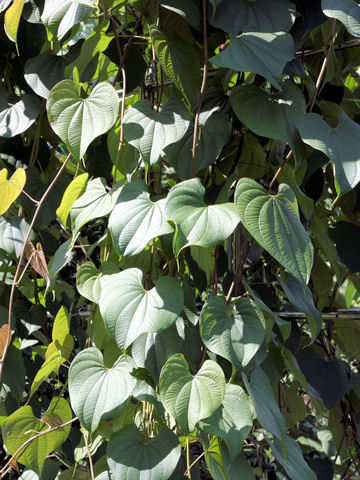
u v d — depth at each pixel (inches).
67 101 45.9
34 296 64.7
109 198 43.8
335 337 69.9
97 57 57.9
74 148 44.9
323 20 45.6
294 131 43.6
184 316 47.8
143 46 55.9
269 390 45.4
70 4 45.8
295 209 39.2
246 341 39.4
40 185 59.6
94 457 55.3
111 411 40.8
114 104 45.3
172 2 44.5
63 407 49.7
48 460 54.5
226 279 52.7
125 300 39.4
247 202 37.4
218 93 49.3
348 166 39.4
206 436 42.9
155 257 52.3
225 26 43.6
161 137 44.1
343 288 74.5
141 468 39.5
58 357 49.6
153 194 55.2
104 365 42.7
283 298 69.4
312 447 101.0
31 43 57.3
